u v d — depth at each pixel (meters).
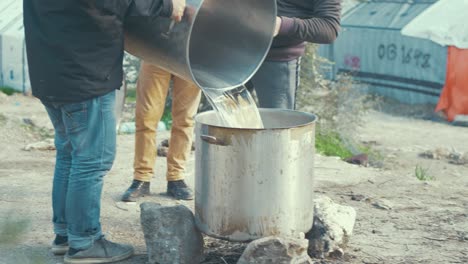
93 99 4.57
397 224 6.04
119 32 4.52
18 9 16.16
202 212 4.69
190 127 6.46
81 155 4.68
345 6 22.95
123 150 8.80
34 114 12.62
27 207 6.25
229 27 5.03
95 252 4.89
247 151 4.45
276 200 4.50
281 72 5.94
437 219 6.22
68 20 4.41
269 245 4.45
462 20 18.67
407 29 19.25
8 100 14.16
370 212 6.40
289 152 4.48
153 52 4.70
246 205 4.51
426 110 18.55
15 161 8.23
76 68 4.46
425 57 19.22
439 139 14.73
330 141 12.26
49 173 7.63
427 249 5.42
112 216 6.05
